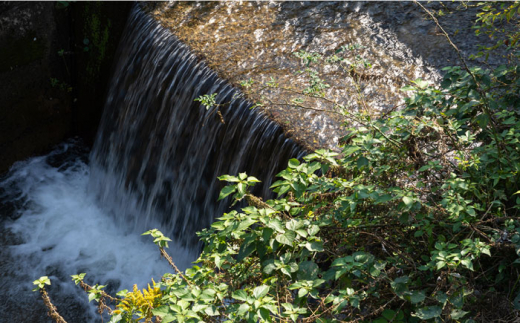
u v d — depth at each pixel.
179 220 5.63
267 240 2.39
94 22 6.97
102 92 7.35
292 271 2.41
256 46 5.73
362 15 6.12
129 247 5.99
